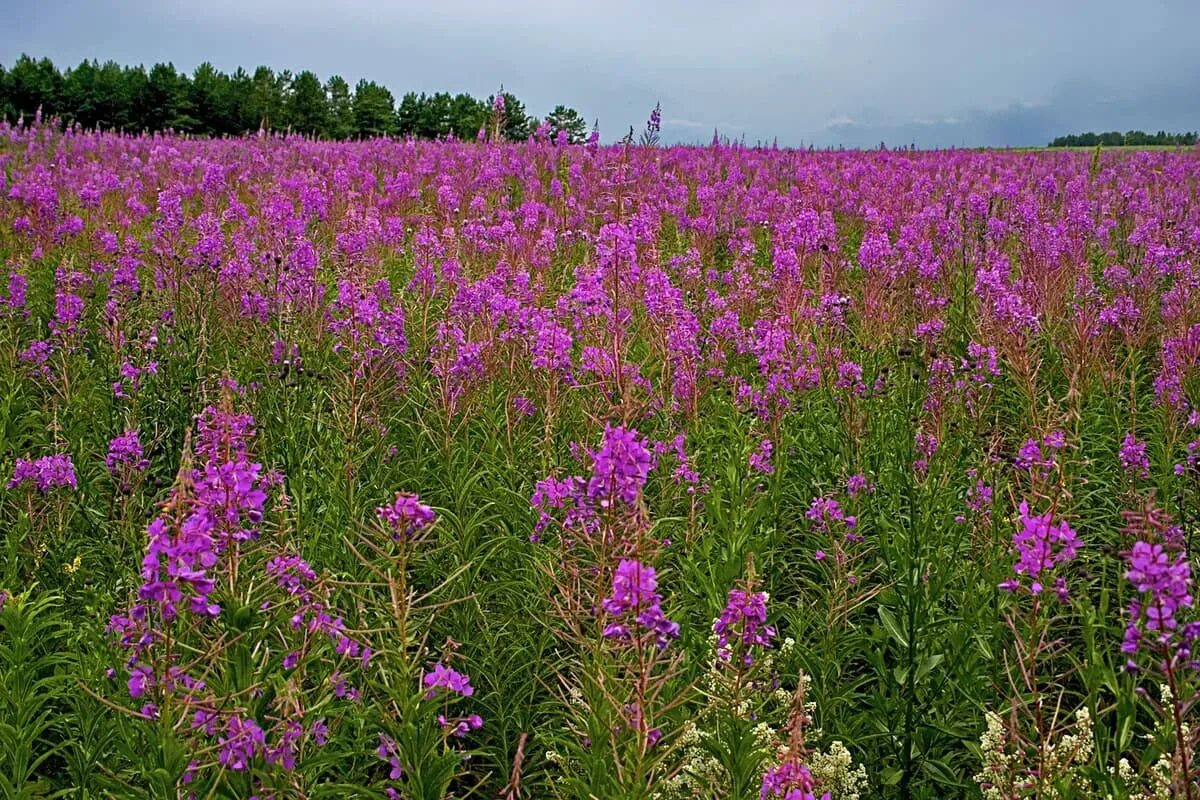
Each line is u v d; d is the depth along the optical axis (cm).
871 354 783
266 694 308
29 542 488
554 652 469
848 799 357
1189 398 692
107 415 650
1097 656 385
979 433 601
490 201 1470
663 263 1123
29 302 922
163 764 286
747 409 646
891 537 506
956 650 431
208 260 788
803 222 910
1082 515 567
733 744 338
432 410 640
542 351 618
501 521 548
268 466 573
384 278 994
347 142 2511
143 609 292
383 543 485
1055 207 1498
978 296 830
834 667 441
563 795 374
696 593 467
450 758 327
